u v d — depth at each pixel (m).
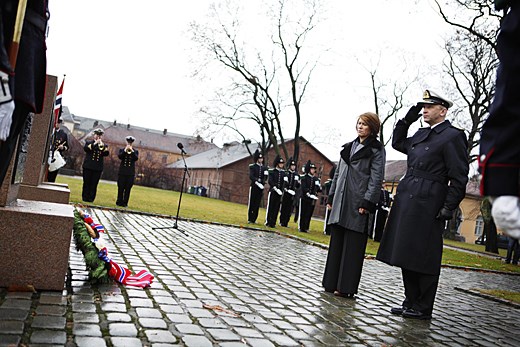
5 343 2.75
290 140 55.41
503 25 2.03
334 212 5.74
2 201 4.07
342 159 5.93
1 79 2.10
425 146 5.11
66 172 50.38
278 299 4.96
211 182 60.38
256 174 16.66
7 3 2.35
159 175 59.00
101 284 4.49
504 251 31.83
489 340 4.52
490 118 1.98
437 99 5.12
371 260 10.30
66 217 4.07
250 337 3.50
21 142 4.33
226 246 8.91
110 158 55.72
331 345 3.62
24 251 3.99
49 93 7.41
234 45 34.94
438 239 5.03
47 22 2.79
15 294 3.80
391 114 34.81
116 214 12.14
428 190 5.00
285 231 15.11
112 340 3.04
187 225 12.09
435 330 4.60
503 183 1.88
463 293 7.59
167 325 3.50
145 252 6.80
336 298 5.50
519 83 1.92
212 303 4.35
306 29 34.75
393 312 5.11
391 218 5.23
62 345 2.85
